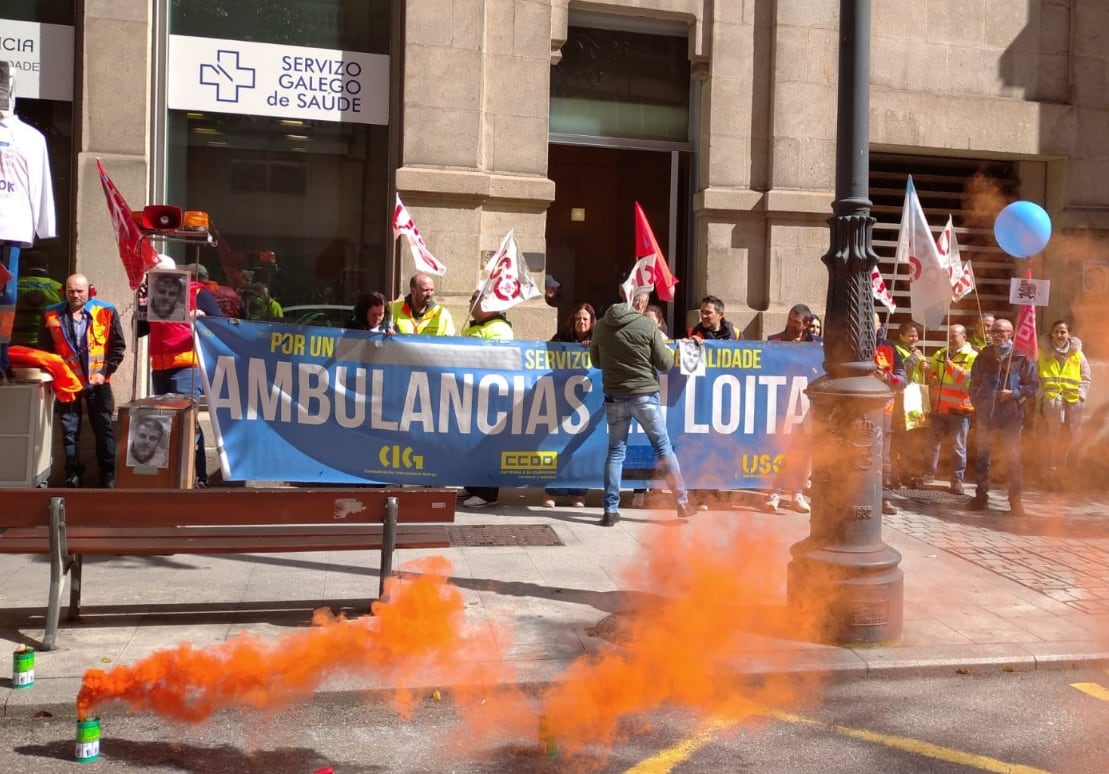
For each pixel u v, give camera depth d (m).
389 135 10.44
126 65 9.59
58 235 9.76
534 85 10.54
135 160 9.62
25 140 7.11
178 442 6.89
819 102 11.25
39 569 6.71
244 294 10.25
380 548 5.70
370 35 10.41
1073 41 12.34
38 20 9.61
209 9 10.01
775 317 11.12
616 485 8.31
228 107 10.07
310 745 4.29
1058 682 5.24
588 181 11.30
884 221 12.24
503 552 7.32
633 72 11.31
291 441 8.36
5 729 4.41
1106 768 4.18
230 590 6.27
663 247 11.52
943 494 10.45
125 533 5.62
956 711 4.81
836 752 4.31
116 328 8.98
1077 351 11.00
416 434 8.62
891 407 9.21
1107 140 12.41
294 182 10.33
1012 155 12.31
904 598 6.48
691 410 9.05
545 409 8.82
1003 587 6.77
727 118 11.12
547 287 10.90
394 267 10.27
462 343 8.66
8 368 7.80
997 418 9.25
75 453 8.91
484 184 10.25
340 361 8.45
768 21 11.19
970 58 12.10
